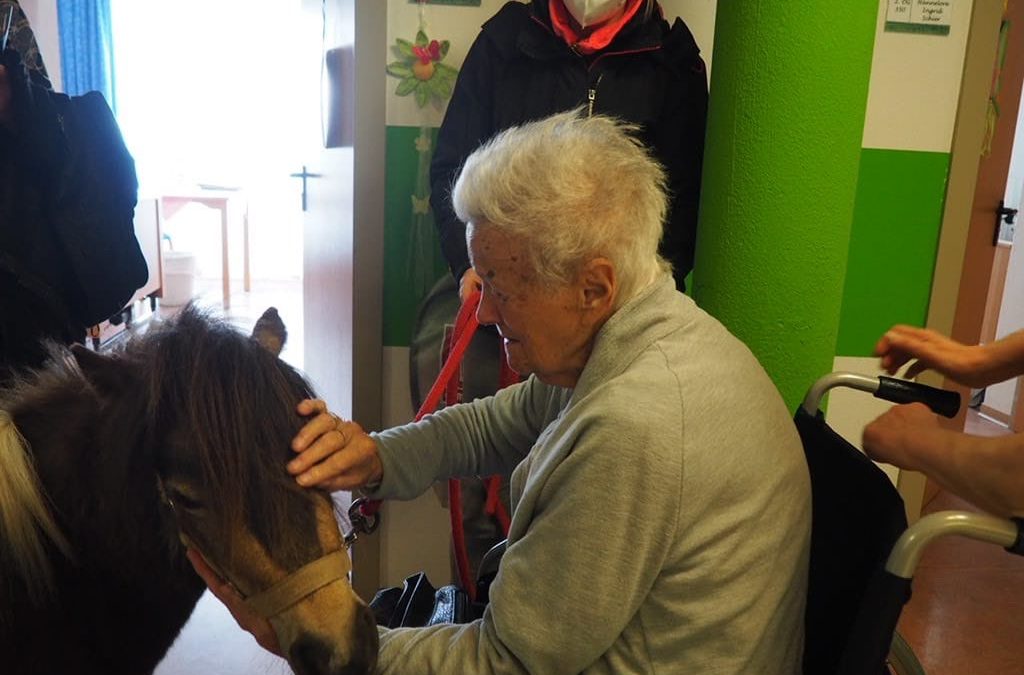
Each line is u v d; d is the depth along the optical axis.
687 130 1.89
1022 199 4.05
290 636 0.85
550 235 0.91
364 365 2.18
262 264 7.56
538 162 0.92
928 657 2.26
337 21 2.29
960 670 2.21
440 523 2.26
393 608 1.42
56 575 0.93
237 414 0.85
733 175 1.49
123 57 6.68
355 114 2.04
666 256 1.86
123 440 0.90
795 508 0.96
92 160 1.71
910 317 2.31
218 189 7.04
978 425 4.16
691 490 0.88
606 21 1.84
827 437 1.10
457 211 0.99
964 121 2.17
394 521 2.26
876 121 2.17
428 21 2.04
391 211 2.13
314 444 0.90
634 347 0.94
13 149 1.61
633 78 1.87
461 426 1.33
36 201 1.64
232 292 6.88
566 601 0.90
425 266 2.15
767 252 1.48
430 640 0.98
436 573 2.30
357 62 2.01
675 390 0.90
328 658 0.84
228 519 0.83
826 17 1.39
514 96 1.89
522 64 1.89
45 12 5.36
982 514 0.81
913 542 0.77
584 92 1.86
